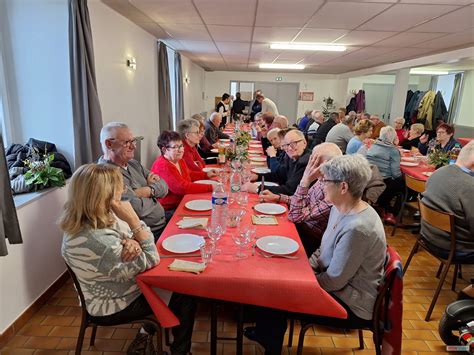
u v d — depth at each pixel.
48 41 2.86
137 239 1.47
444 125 4.43
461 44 5.00
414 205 4.17
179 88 7.03
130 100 4.36
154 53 5.34
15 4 2.79
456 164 2.38
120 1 3.27
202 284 1.42
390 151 3.88
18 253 2.08
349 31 4.16
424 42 4.86
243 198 2.37
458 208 2.25
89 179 1.35
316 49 5.71
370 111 11.08
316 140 6.43
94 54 3.29
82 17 2.82
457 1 2.80
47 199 2.39
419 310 2.39
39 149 2.82
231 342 2.01
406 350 2.00
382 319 1.55
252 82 11.34
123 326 2.13
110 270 1.38
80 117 2.91
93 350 1.92
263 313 1.68
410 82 10.27
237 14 3.51
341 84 10.93
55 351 1.91
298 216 2.04
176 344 1.73
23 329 2.08
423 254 3.30
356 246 1.45
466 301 1.86
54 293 2.46
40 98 2.94
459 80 8.28
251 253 1.63
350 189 1.51
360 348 1.98
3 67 2.84
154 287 1.47
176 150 2.61
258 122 6.66
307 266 1.52
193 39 5.32
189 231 1.87
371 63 7.71
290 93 11.38
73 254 1.37
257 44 5.48
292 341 2.02
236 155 3.98
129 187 2.19
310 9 3.18
